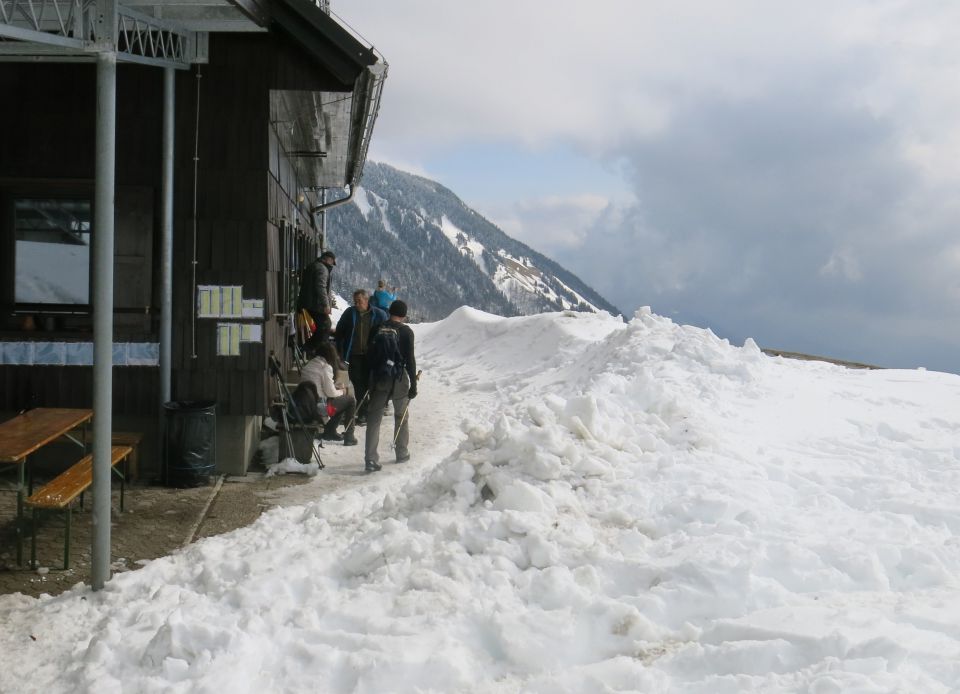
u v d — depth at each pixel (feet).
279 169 32.37
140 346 27.37
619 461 21.01
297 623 14.11
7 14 16.20
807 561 15.65
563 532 17.04
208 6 24.95
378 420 29.53
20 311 27.45
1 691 12.77
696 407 27.20
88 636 14.75
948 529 19.29
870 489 21.34
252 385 27.76
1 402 26.91
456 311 79.82
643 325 44.39
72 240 27.53
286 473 28.63
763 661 12.10
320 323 37.52
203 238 27.45
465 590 15.07
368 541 17.61
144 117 27.07
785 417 28.94
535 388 46.70
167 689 12.07
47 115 26.63
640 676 11.97
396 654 12.78
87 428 27.17
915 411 31.40
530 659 13.10
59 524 21.81
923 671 11.43
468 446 21.66
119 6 22.40
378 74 28.78
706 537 16.84
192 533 21.93
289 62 27.37
